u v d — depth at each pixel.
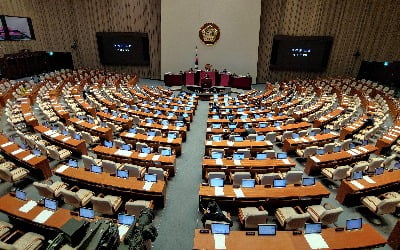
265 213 7.90
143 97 23.09
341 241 6.84
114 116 17.31
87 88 24.84
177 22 30.47
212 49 31.05
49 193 9.22
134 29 32.19
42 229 7.66
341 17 28.78
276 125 16.44
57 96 23.70
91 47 33.91
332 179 11.09
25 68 30.25
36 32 31.20
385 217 9.52
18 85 24.89
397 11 27.28
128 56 33.19
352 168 11.04
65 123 17.19
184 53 31.61
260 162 11.29
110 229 4.23
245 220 8.08
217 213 8.09
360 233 7.11
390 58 28.80
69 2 31.97
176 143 13.51
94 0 31.66
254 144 13.25
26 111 17.28
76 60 34.66
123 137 14.00
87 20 32.62
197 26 30.36
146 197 9.42
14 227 7.72
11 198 8.29
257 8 29.16
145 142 13.72
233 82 30.06
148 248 6.64
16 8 28.66
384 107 20.23
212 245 6.59
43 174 11.16
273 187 9.34
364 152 12.40
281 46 30.73
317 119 17.86
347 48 29.83
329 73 31.30
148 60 33.25
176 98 23.20
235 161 11.33
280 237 6.91
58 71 32.28
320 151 12.62
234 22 29.84
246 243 6.70
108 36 32.41
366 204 9.43
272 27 30.47
